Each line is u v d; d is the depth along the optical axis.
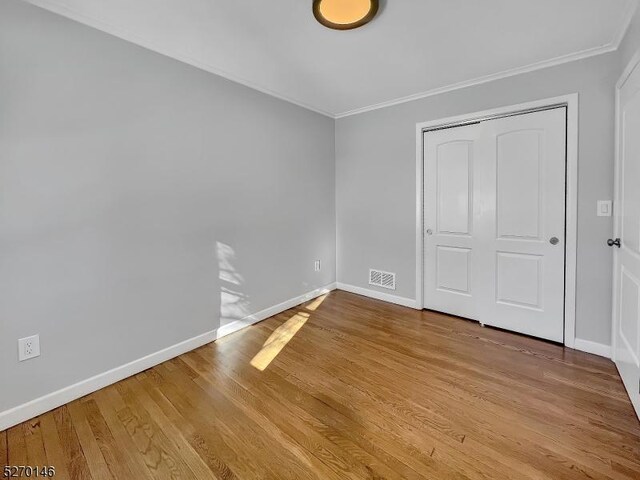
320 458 1.49
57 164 1.82
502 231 2.80
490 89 2.77
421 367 2.27
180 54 2.33
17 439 1.62
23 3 1.67
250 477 1.39
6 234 1.67
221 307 2.78
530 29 2.02
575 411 1.78
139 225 2.20
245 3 1.75
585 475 1.37
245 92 2.89
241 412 1.81
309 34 2.07
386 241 3.64
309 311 3.41
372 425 1.70
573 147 2.41
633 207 1.82
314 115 3.67
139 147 2.17
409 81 2.86
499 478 1.36
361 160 3.76
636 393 1.75
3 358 1.68
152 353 2.31
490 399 1.90
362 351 2.52
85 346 1.98
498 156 2.78
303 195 3.58
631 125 1.85
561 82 2.44
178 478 1.39
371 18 1.84
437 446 1.55
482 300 2.97
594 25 1.98
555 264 2.56
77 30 1.86
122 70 2.06
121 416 1.79
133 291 2.19
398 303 3.60
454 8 1.80
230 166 2.79
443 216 3.20
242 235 2.93
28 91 1.70
